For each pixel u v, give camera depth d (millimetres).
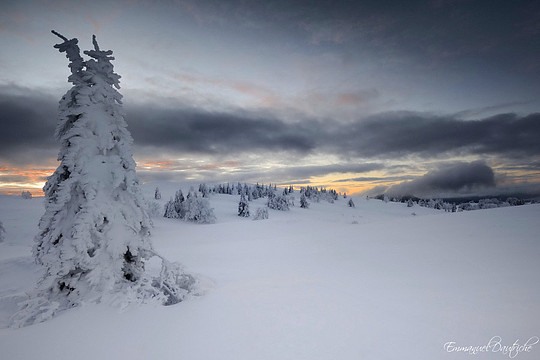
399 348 5262
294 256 16969
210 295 8500
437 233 19000
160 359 5137
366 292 8641
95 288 7844
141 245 8914
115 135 8938
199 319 6754
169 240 37750
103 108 8906
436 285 9156
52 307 7211
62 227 8156
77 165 8258
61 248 7750
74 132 8336
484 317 6496
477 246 14359
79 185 8328
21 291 10680
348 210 140250
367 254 15227
